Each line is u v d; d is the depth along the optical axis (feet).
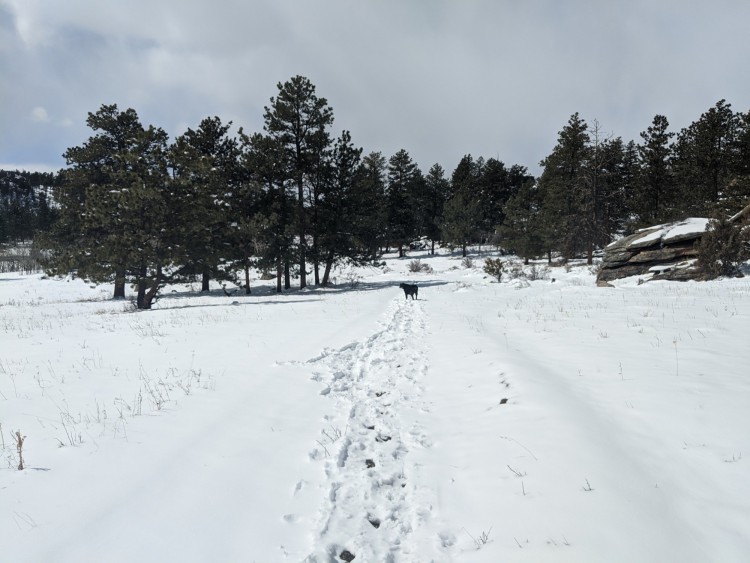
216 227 89.61
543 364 23.82
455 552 10.25
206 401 20.54
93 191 75.36
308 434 17.19
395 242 211.82
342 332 39.32
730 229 61.67
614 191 135.13
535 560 9.25
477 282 106.83
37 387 22.91
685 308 39.14
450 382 23.34
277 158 105.29
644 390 17.87
